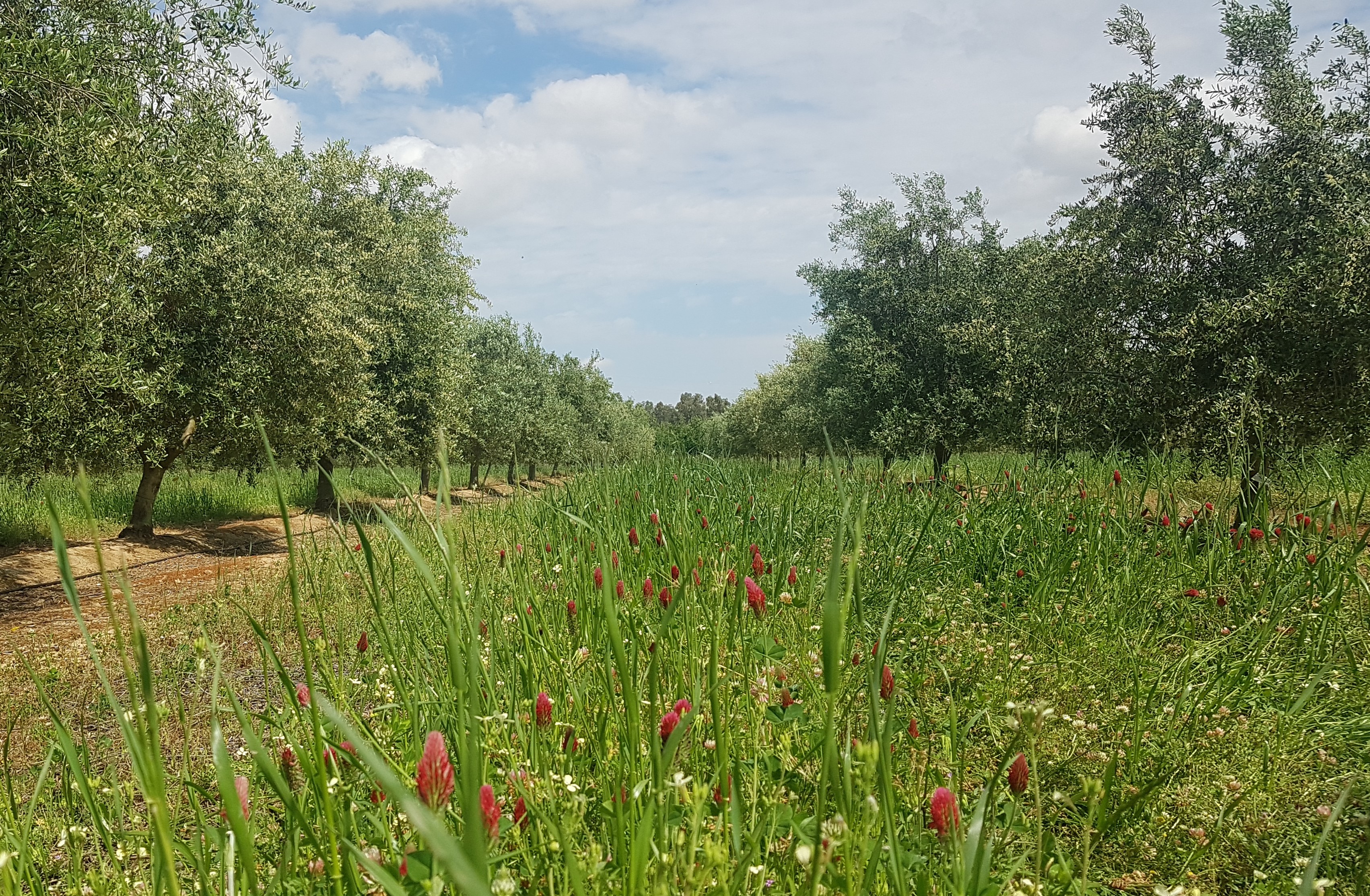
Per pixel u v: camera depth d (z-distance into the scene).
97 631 7.97
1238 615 4.77
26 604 10.34
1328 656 4.09
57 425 12.90
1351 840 2.66
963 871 1.56
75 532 15.52
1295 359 10.98
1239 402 10.92
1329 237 10.95
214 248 15.48
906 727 2.93
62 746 2.07
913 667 4.21
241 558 13.86
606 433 54.31
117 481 18.44
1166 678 3.96
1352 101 12.29
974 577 6.11
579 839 2.06
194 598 8.76
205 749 4.01
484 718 2.31
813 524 6.17
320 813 1.91
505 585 4.21
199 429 16.12
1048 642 4.57
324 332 16.75
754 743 2.60
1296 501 6.00
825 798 1.35
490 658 2.83
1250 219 11.92
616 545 5.18
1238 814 2.84
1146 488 6.40
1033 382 15.57
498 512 8.84
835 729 1.37
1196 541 6.18
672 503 8.30
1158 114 13.02
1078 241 13.68
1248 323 11.34
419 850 1.69
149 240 13.84
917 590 5.31
